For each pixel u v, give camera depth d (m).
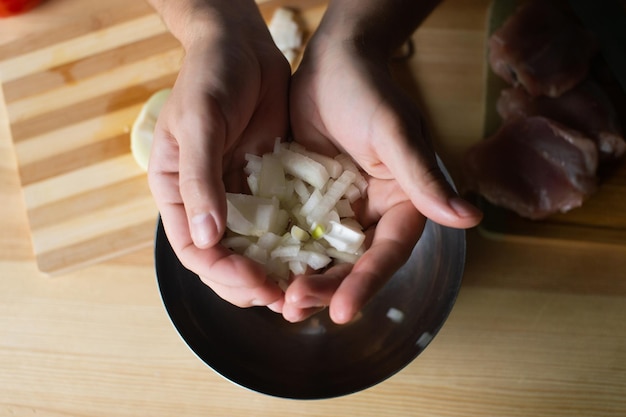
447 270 0.54
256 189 0.51
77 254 0.59
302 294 0.43
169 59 0.66
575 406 0.55
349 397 0.55
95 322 0.58
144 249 0.60
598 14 0.65
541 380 0.56
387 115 0.47
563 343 0.57
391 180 0.52
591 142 0.59
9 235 0.61
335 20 0.56
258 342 0.54
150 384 0.56
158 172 0.49
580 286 0.58
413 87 0.65
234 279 0.44
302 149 0.54
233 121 0.50
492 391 0.55
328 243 0.50
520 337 0.57
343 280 0.45
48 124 0.64
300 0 0.68
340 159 0.54
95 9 0.68
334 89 0.52
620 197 0.61
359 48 0.53
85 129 0.64
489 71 0.65
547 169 0.60
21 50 0.67
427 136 0.50
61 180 0.62
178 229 0.48
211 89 0.49
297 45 0.66
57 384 0.56
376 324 0.54
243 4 0.58
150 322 0.57
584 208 0.61
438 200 0.44
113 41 0.67
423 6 0.60
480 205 0.61
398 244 0.46
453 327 0.57
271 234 0.48
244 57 0.52
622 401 0.55
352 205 0.53
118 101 0.65
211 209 0.44
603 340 0.57
